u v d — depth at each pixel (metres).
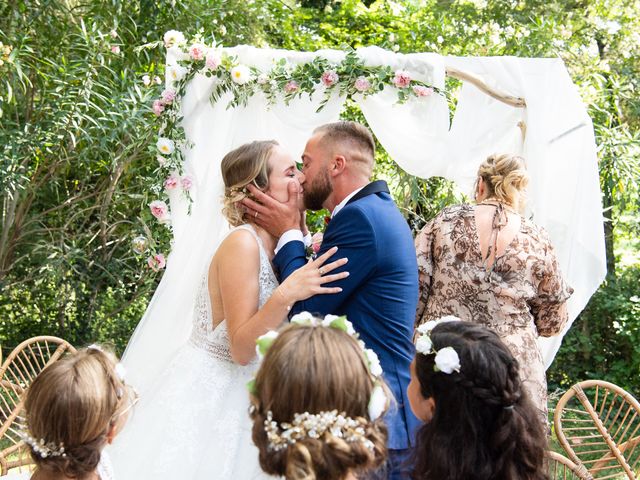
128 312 6.25
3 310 6.12
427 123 3.12
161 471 2.28
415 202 4.43
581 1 6.53
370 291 2.20
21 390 2.93
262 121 3.14
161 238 3.31
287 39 6.38
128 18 5.29
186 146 3.02
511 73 3.18
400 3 6.80
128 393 1.74
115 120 4.42
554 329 2.86
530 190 3.15
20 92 5.35
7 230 5.56
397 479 2.01
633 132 6.22
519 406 1.57
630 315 5.93
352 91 3.07
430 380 1.61
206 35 5.08
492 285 2.68
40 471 1.63
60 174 5.78
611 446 2.76
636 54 6.48
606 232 6.53
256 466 2.26
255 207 2.42
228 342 2.45
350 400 1.37
